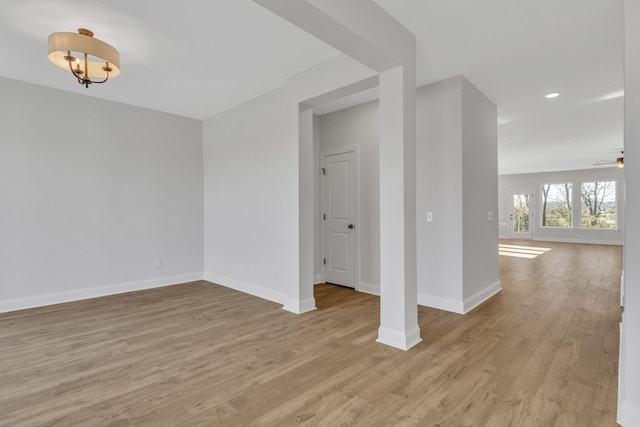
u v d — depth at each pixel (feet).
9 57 10.64
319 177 17.08
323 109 16.07
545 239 39.47
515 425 5.71
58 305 13.10
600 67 11.24
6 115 12.34
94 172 14.39
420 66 11.10
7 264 12.34
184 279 17.12
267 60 10.89
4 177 12.30
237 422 5.87
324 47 10.07
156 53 10.39
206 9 8.11
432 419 5.89
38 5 7.89
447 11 8.09
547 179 39.37
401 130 8.80
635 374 5.49
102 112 14.61
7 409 6.29
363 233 15.14
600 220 36.09
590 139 21.93
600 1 7.70
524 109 15.79
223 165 16.47
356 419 5.91
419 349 8.80
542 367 7.76
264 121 14.06
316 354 8.57
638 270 5.44
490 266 14.40
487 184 14.17
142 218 15.76
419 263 12.89
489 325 10.53
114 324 10.91
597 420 5.82
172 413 6.14
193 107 15.80
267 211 14.01
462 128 11.84
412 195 9.12
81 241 14.03
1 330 10.37
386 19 8.09
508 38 9.36
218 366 7.96
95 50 8.22
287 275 12.60
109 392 6.86
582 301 13.30
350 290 15.42
